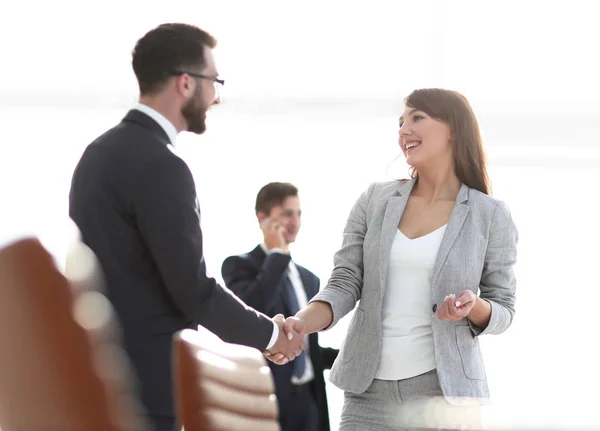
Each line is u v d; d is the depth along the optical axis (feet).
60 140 26.45
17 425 2.18
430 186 10.73
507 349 18.94
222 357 5.40
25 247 2.24
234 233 26.63
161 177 8.30
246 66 26.81
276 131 26.94
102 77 26.58
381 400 10.03
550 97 26.55
